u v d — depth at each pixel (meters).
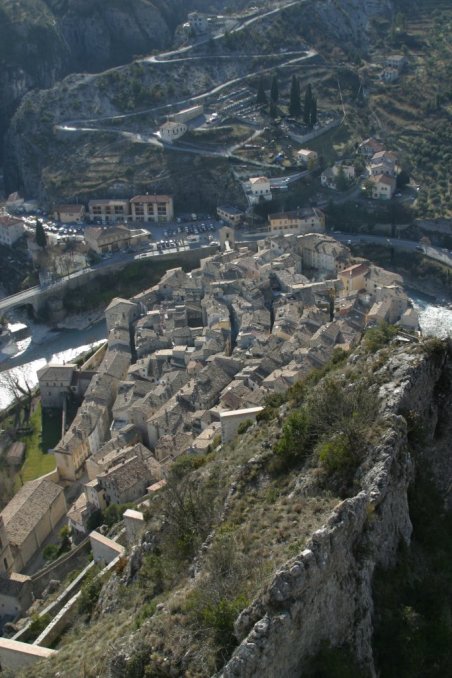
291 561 51.38
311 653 51.69
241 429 106.81
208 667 51.28
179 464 110.12
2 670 92.38
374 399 67.25
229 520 67.75
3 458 196.00
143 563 81.06
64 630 97.31
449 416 69.88
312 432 70.69
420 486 64.25
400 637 55.62
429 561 61.06
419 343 73.19
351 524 54.50
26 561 150.88
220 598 54.97
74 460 183.00
